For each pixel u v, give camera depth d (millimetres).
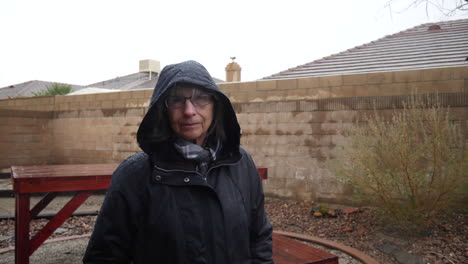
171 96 1273
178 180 1211
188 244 1177
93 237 1224
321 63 9555
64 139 10422
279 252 2697
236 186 1341
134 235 1229
